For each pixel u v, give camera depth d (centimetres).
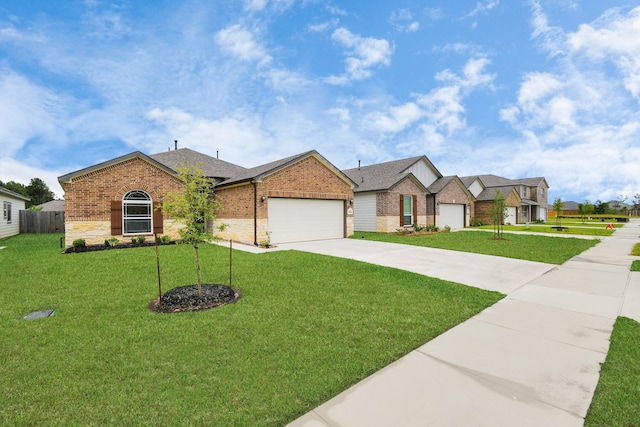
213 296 586
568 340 417
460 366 351
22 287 673
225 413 273
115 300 590
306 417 268
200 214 618
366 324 475
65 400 293
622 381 316
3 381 324
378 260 1010
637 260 1001
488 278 776
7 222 1812
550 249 1273
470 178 3366
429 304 571
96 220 1287
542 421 258
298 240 1553
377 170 2616
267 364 356
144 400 292
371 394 299
